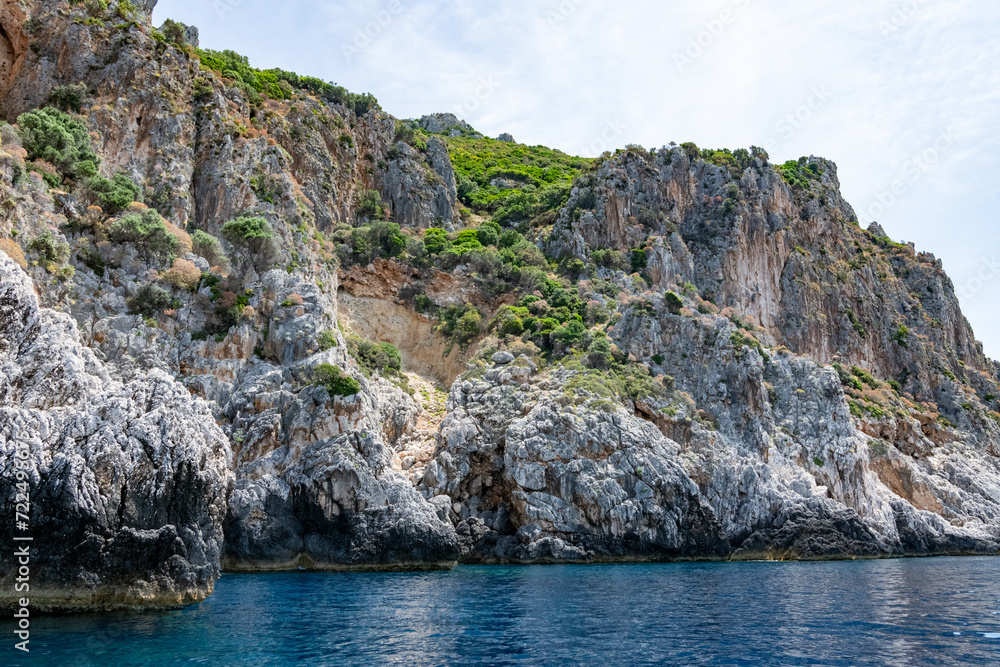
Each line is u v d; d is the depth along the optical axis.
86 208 47.00
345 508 45.03
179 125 57.22
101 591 25.56
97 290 45.28
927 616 28.81
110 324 44.50
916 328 104.31
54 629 23.06
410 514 46.31
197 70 63.12
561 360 61.78
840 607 30.97
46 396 26.78
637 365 64.19
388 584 37.56
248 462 45.53
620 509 52.56
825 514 61.16
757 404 66.25
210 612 27.67
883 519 66.94
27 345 27.41
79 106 52.84
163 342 46.59
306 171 72.50
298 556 44.41
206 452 30.20
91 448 26.12
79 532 25.14
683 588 36.91
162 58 58.81
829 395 70.44
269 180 60.47
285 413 47.31
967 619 28.16
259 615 27.44
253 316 50.66
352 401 47.56
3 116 51.81
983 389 104.38
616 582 39.41
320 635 24.03
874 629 26.00
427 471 53.78
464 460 55.16
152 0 70.25
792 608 30.61
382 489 46.31
